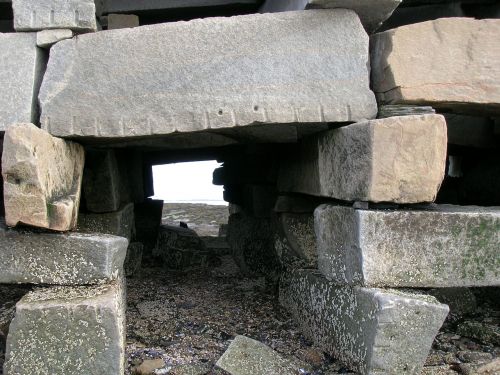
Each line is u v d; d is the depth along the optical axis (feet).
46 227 7.36
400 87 8.25
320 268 9.08
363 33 8.43
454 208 8.41
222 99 8.30
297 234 11.45
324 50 8.39
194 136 11.14
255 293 12.40
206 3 11.56
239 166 15.02
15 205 7.15
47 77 8.38
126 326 9.89
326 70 8.38
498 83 8.32
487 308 11.15
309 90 8.36
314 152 9.65
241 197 15.83
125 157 12.98
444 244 7.59
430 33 8.28
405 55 8.29
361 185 7.73
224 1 11.52
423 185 7.54
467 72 8.29
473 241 7.63
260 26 8.36
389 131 7.47
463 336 9.73
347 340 7.95
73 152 8.96
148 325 10.18
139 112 8.31
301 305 10.06
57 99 8.33
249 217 14.71
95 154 10.95
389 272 7.55
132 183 13.75
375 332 7.10
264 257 13.67
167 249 15.15
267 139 10.60
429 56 8.28
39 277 7.66
